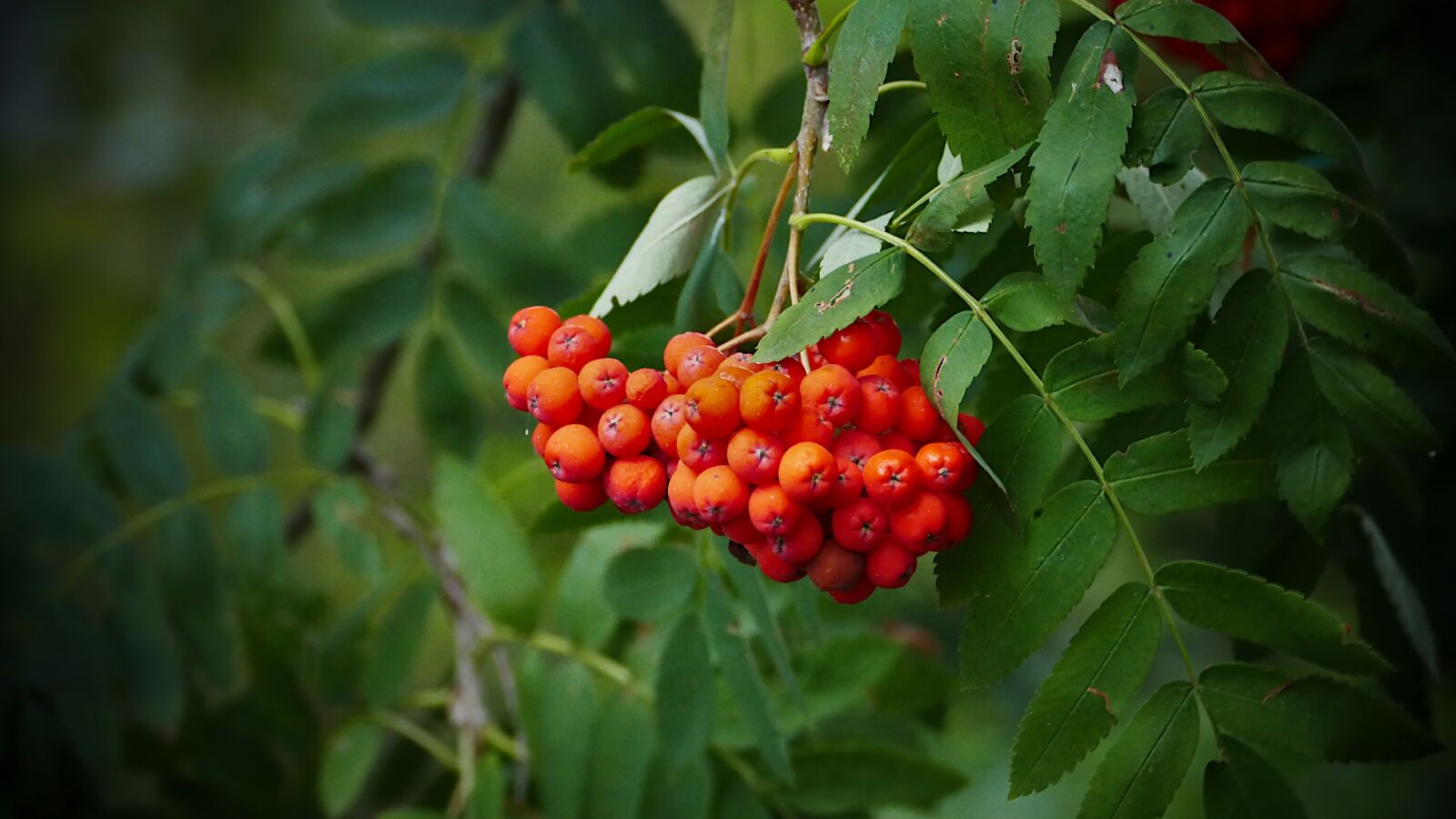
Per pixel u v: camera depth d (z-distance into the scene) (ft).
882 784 2.43
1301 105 1.96
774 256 2.33
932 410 1.94
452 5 2.46
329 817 2.60
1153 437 1.97
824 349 1.96
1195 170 2.13
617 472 1.96
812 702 2.45
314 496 2.54
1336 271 1.94
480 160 2.59
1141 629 1.97
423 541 2.58
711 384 1.90
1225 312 1.95
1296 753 1.96
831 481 1.89
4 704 2.46
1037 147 1.94
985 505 1.96
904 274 1.96
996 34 1.96
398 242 2.46
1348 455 1.94
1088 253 1.92
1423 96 2.45
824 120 2.04
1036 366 2.07
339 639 2.53
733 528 1.94
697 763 2.38
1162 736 1.97
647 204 2.45
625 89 2.42
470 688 2.52
